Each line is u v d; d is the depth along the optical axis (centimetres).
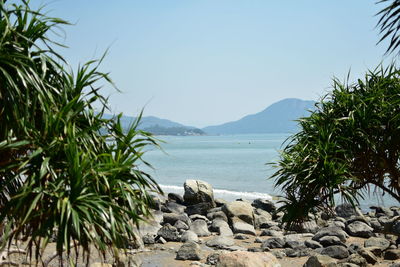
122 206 525
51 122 484
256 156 7438
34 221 473
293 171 718
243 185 3419
